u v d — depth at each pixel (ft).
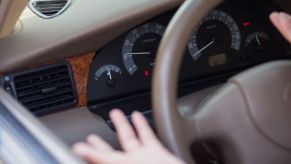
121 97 5.09
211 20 5.25
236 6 5.29
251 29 5.39
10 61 4.52
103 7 4.84
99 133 4.83
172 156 2.53
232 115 3.05
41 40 4.60
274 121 3.08
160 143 2.69
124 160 2.45
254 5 5.33
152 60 5.09
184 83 5.28
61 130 4.73
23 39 4.62
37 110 4.77
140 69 5.08
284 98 3.10
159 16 5.02
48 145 2.41
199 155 3.54
